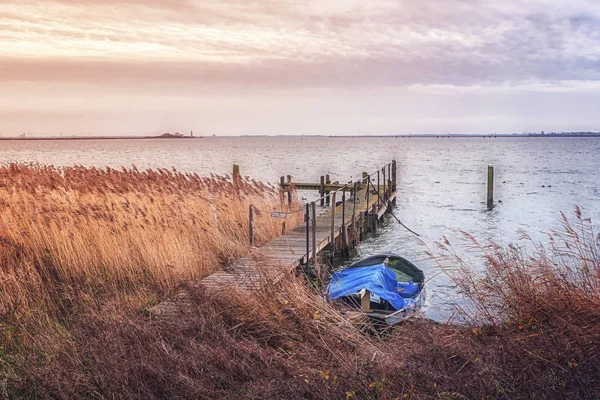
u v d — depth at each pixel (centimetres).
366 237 2391
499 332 805
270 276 1093
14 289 1103
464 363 712
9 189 1706
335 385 688
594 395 632
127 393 676
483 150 15450
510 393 648
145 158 10200
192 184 1991
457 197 3816
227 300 956
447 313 1220
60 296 1179
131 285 1264
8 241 1312
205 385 692
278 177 5744
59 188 1741
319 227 1978
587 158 9781
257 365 754
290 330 891
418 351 750
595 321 767
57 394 707
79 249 1312
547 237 2266
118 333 801
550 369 675
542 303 830
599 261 935
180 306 934
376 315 1081
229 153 13988
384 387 676
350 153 13862
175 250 1344
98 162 8200
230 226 1839
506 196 3816
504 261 1038
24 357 816
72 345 805
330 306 1013
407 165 8019
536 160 9125
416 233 2459
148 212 1579
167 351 751
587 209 3117
